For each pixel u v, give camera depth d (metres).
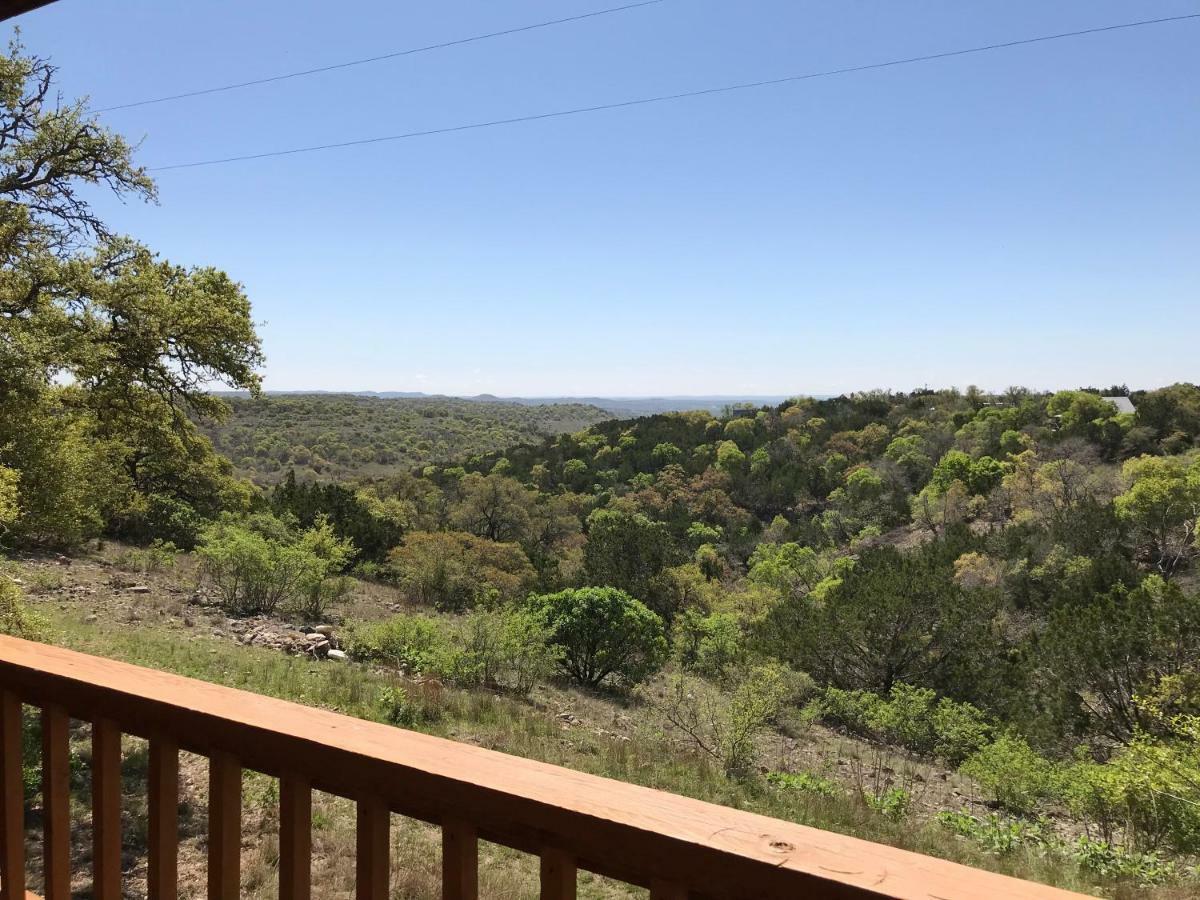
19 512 9.96
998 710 17.55
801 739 14.30
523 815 0.89
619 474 75.38
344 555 23.23
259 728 1.13
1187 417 62.81
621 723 12.43
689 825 0.81
